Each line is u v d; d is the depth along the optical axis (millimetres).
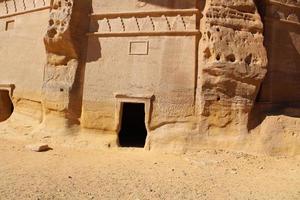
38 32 14703
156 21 12844
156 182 8328
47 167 9359
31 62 14773
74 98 13258
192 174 9289
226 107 12078
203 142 11906
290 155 11633
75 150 12047
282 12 13594
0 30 16562
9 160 9961
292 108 12875
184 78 12297
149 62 12680
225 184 8438
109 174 8898
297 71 13680
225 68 11891
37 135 13203
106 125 12914
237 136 11961
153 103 12477
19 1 16016
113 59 13086
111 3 13461
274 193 7762
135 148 12477
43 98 13555
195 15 12484
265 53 12391
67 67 13453
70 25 13039
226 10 12414
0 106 16047
